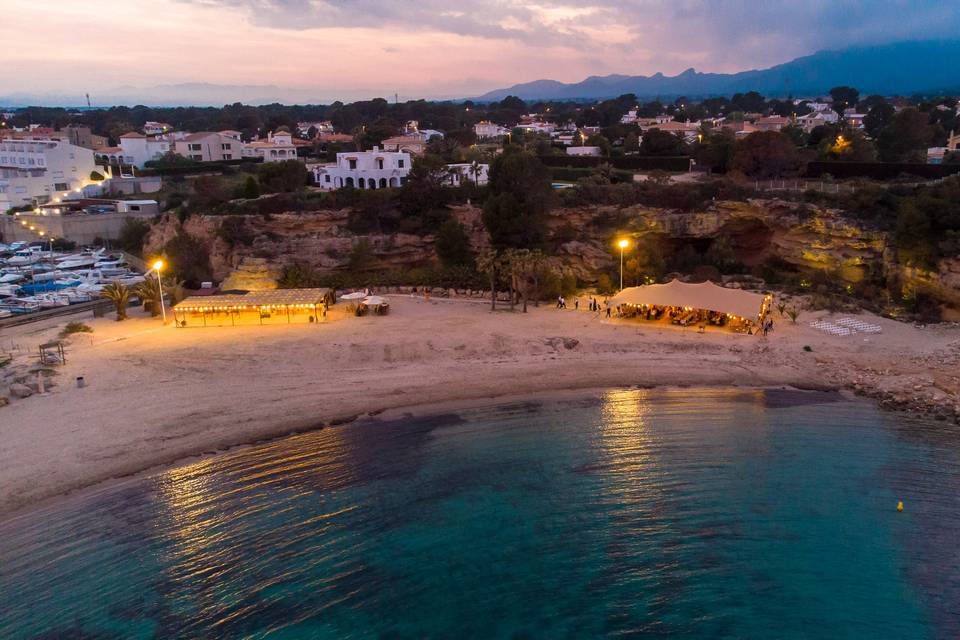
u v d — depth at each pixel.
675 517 35.12
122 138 174.00
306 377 52.34
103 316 72.12
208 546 32.88
